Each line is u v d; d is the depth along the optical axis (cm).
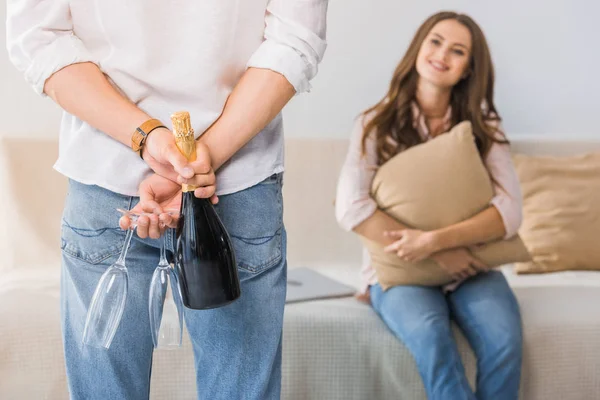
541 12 318
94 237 125
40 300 235
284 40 122
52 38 120
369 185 247
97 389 127
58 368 222
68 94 120
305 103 307
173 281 121
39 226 270
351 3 304
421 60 249
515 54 320
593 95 325
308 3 123
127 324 126
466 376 228
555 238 286
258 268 128
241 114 121
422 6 308
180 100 124
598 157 298
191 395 222
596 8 321
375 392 229
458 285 241
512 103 323
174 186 122
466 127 244
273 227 129
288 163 285
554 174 294
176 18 120
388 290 237
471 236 235
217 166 121
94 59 123
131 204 123
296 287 255
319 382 228
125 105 120
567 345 233
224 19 120
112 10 120
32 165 271
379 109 253
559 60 322
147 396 132
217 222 119
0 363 220
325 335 228
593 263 286
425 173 242
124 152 122
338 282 263
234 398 131
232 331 129
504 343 221
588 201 290
